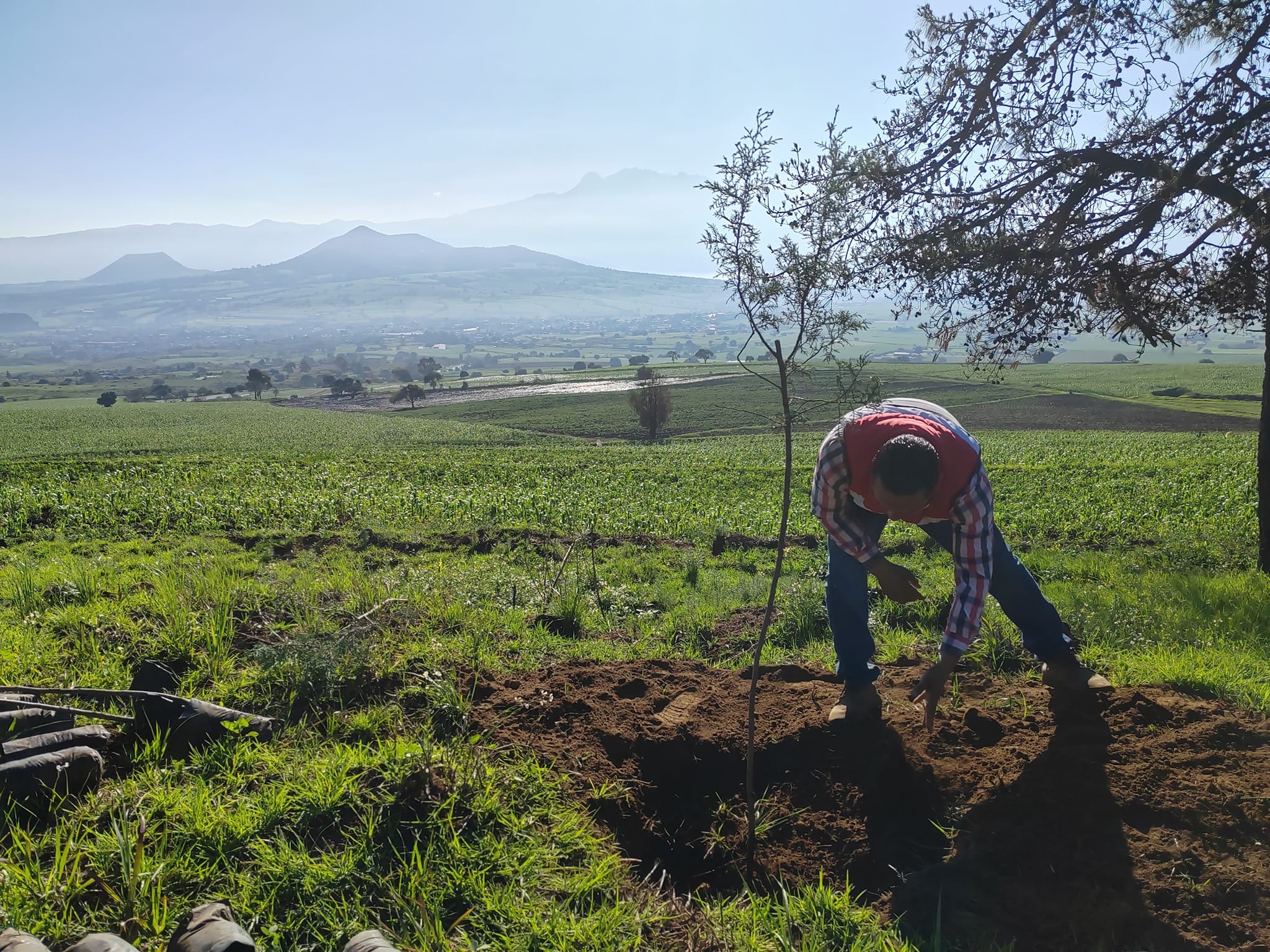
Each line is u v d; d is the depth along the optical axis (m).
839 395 3.66
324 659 4.77
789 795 3.88
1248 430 61.22
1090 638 6.12
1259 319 8.70
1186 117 7.56
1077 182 7.49
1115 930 2.93
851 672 4.26
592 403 108.88
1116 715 4.28
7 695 4.36
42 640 5.33
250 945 2.38
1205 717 4.19
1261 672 5.28
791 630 7.12
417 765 3.53
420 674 4.86
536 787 3.66
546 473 29.31
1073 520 15.52
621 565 10.75
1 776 3.36
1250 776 3.65
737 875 3.51
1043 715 4.39
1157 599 7.38
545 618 6.97
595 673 5.05
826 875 3.43
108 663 4.96
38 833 3.30
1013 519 15.45
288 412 111.31
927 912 3.12
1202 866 3.20
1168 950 2.84
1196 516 15.52
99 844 3.14
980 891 3.20
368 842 3.20
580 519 17.12
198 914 2.56
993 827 3.53
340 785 3.48
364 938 2.58
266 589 6.64
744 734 4.24
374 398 140.88
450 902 2.98
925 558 11.25
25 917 2.73
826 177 3.59
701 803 3.97
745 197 3.59
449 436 73.56
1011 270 7.64
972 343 8.46
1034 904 3.10
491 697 4.65
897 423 3.67
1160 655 5.52
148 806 3.43
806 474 27.50
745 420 83.44
